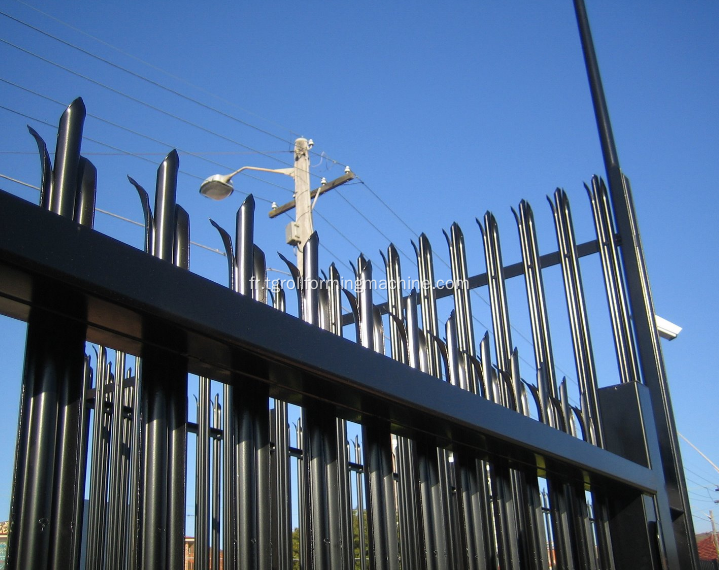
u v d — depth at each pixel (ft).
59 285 4.02
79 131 4.88
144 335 4.72
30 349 4.40
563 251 11.43
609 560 10.47
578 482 9.71
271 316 5.19
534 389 9.61
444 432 7.26
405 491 7.57
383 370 6.17
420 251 9.37
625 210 12.23
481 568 7.82
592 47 13.65
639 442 10.69
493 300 10.11
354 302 7.09
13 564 4.04
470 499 8.00
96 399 9.61
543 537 9.10
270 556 5.45
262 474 5.59
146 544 4.68
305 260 6.56
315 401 6.21
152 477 4.83
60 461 4.34
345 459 7.18
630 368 11.34
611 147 12.79
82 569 12.22
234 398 5.69
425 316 9.05
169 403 5.08
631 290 11.82
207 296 4.73
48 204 4.75
